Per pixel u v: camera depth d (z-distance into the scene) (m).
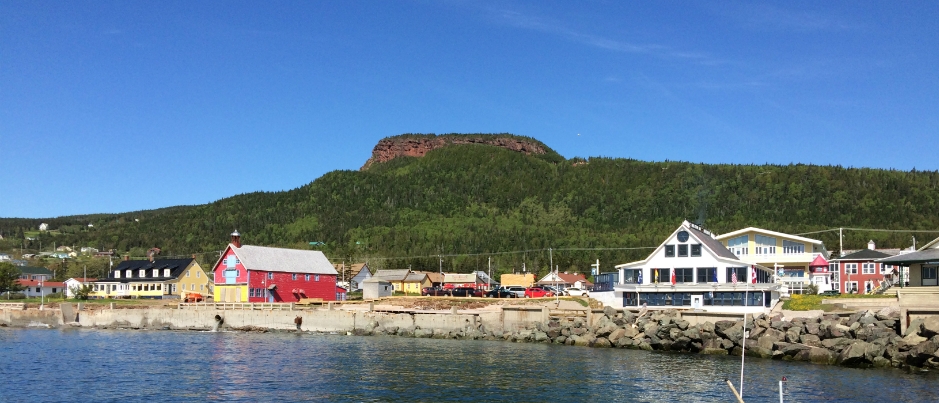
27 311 123.19
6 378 60.78
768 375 59.75
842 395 51.19
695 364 66.94
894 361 63.59
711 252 90.69
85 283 171.25
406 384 57.16
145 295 160.62
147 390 55.25
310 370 64.56
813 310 79.75
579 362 68.75
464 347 83.38
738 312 83.06
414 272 182.38
